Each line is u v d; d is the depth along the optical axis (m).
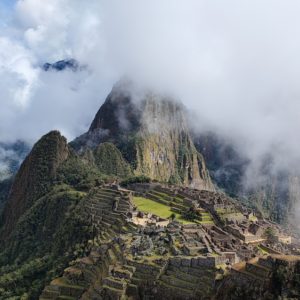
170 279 128.62
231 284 118.00
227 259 133.00
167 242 151.12
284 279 112.81
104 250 165.50
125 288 129.12
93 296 133.12
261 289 113.19
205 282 124.19
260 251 168.75
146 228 173.88
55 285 156.00
